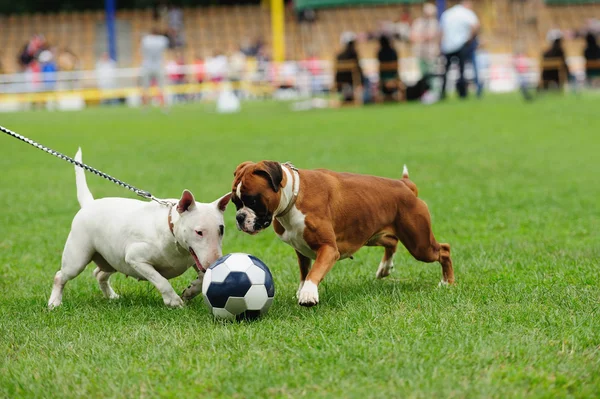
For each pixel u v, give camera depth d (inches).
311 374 225.8
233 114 1293.1
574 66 1706.4
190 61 2048.5
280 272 371.2
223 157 814.5
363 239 320.2
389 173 687.7
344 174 322.0
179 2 2314.2
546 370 224.8
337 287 340.5
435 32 1606.8
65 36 2170.3
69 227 505.4
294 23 2139.5
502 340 248.5
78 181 336.2
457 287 323.9
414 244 329.7
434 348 242.2
